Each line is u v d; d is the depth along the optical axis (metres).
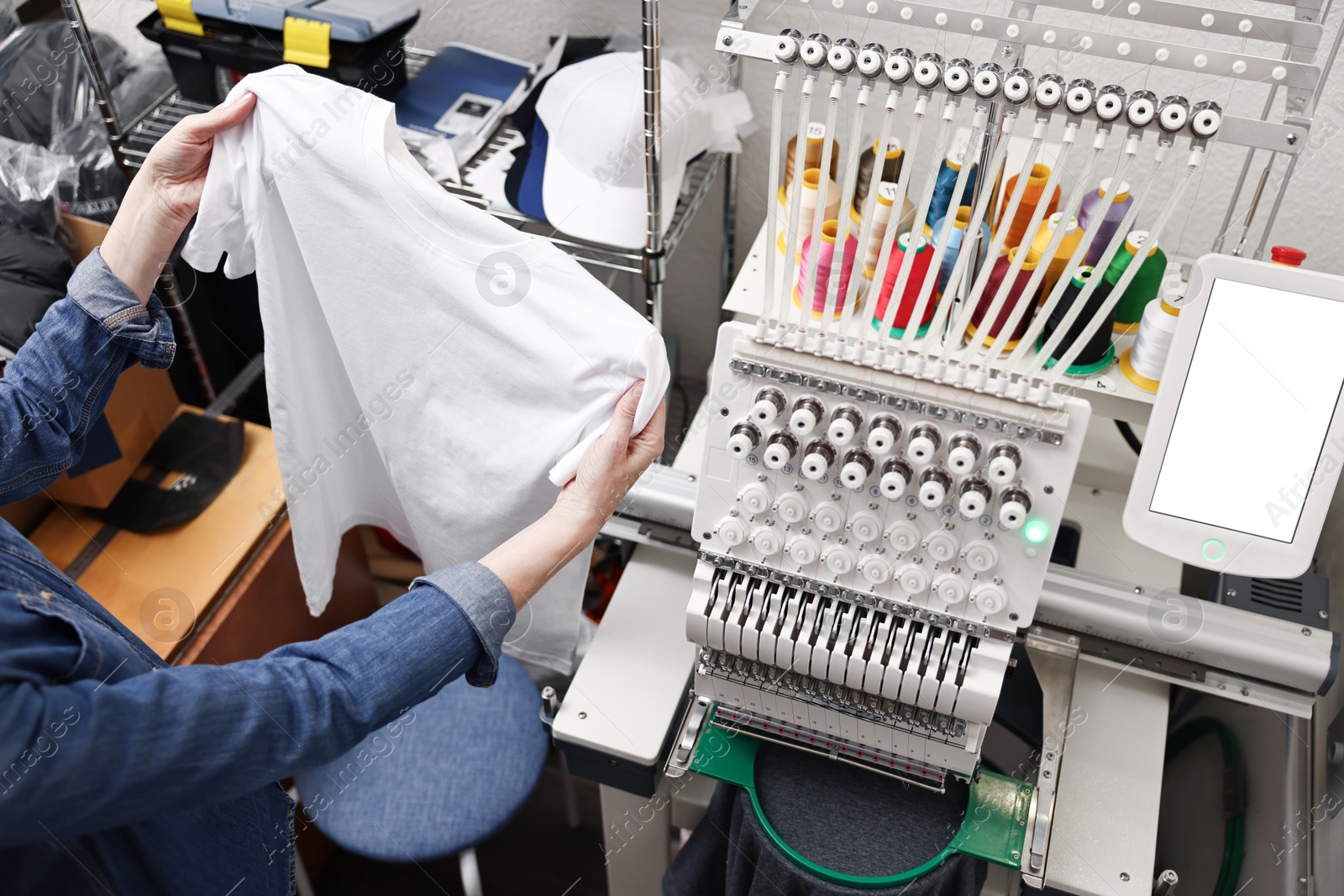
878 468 1.06
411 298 1.19
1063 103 0.91
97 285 1.01
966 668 1.12
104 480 1.69
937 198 1.34
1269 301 0.98
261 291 1.21
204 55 1.67
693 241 2.08
